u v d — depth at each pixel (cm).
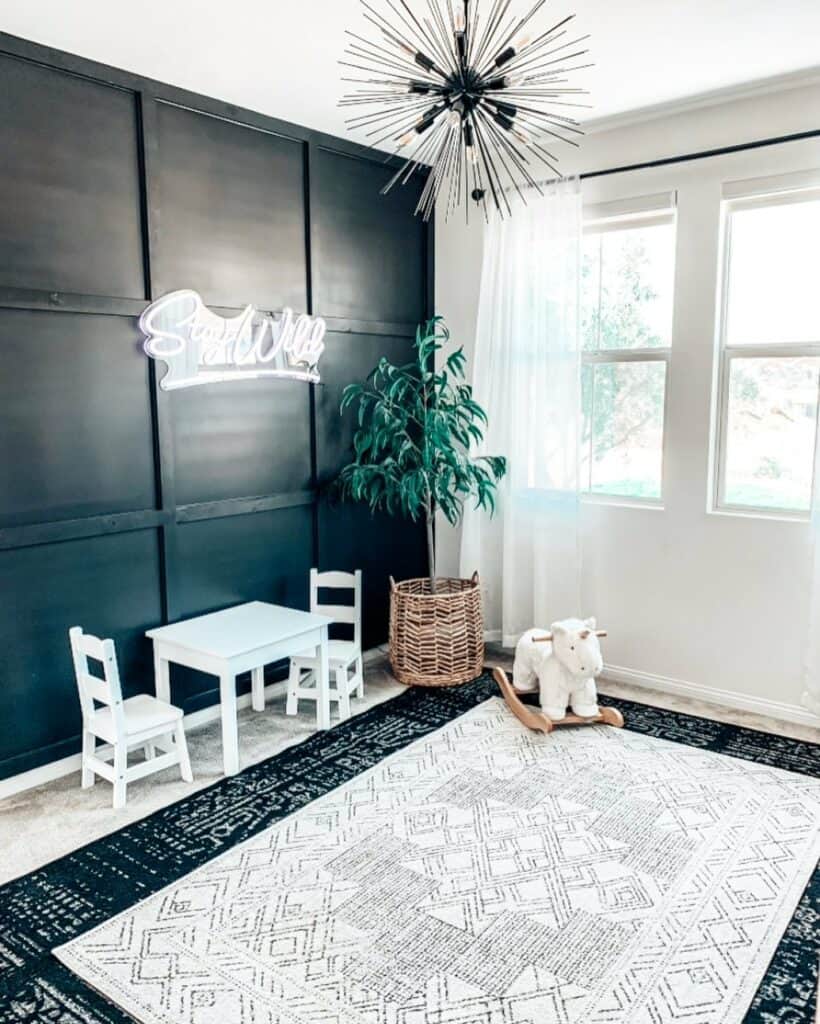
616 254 381
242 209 346
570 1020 181
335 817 267
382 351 428
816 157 318
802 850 246
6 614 279
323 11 249
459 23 204
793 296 338
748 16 257
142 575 322
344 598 415
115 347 304
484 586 437
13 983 194
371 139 386
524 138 227
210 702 353
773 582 345
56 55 275
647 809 270
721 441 361
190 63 291
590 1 245
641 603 384
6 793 283
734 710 357
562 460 391
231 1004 187
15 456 277
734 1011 184
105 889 230
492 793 282
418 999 187
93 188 291
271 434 371
